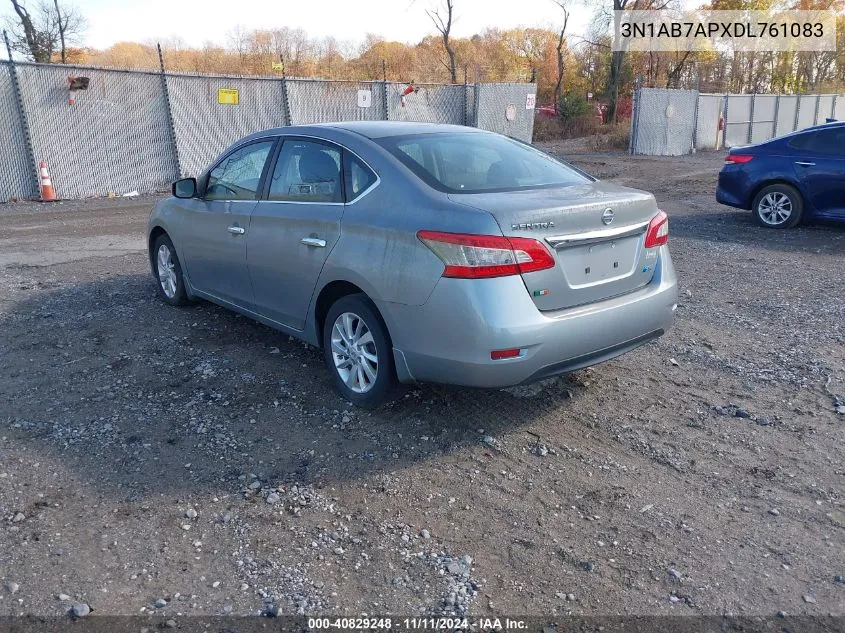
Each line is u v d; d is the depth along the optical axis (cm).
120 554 323
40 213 1324
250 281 538
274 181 516
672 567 317
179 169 1650
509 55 5722
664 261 462
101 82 1512
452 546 331
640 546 331
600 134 3472
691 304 686
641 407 468
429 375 407
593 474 391
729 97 2805
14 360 545
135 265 863
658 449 416
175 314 652
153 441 422
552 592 302
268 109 1759
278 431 434
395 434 430
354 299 441
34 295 722
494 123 2098
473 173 443
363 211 433
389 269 408
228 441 422
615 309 416
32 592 299
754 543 333
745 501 366
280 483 379
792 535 339
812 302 688
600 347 414
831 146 1034
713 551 328
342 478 385
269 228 503
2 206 1404
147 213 1327
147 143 1605
